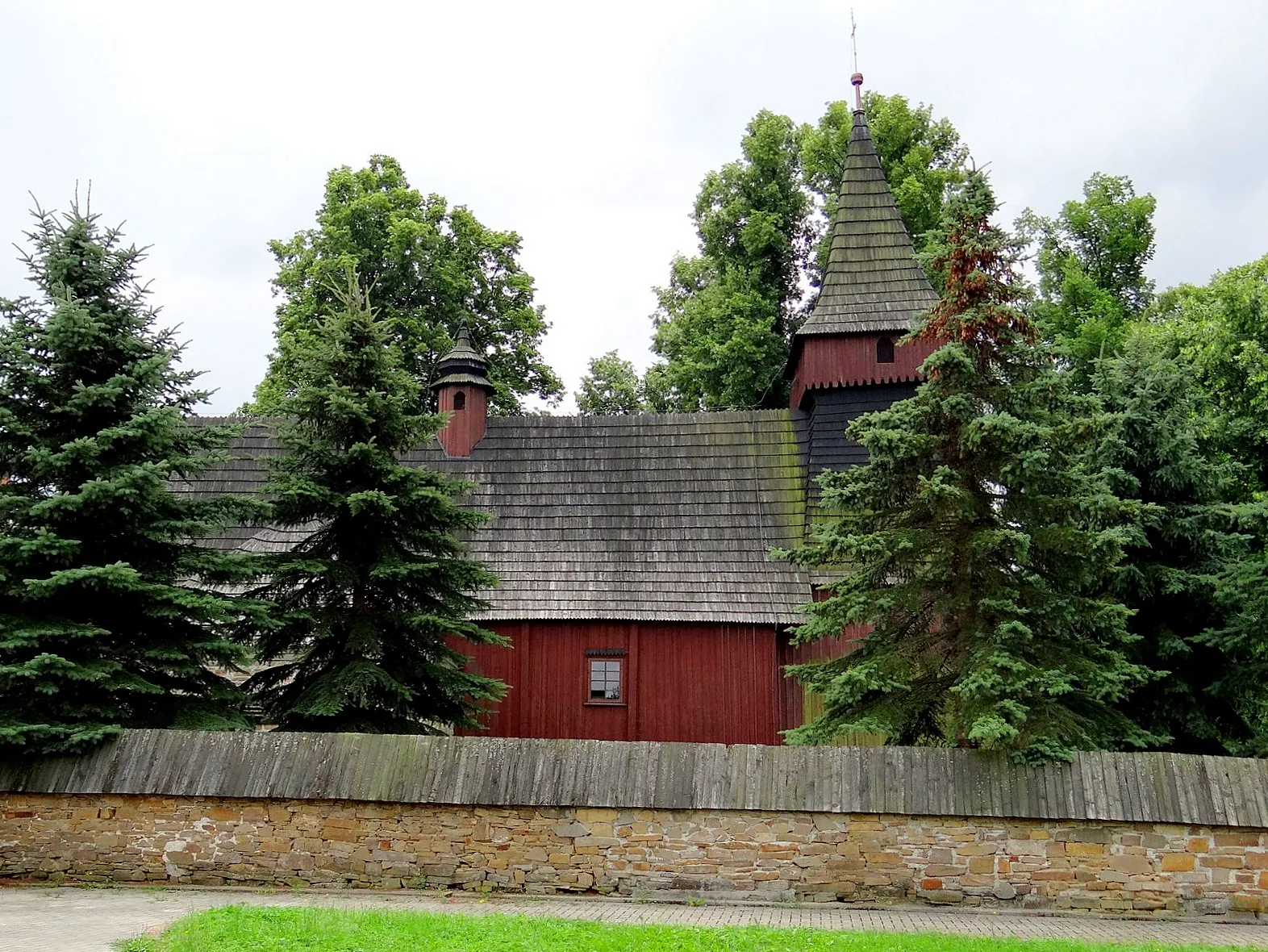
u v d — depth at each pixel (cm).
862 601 1680
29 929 1158
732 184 4269
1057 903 1393
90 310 1677
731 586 2673
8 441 1633
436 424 1983
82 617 1639
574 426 3067
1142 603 2120
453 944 1066
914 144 4116
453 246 4081
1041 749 1422
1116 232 4166
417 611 1962
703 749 1470
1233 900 1369
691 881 1427
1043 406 1714
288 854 1470
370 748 1493
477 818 1459
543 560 2752
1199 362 3030
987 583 1634
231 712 1773
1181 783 1398
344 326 1938
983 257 1727
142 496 1636
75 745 1513
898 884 1413
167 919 1226
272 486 1888
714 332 3956
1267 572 1952
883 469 1695
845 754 1456
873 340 2839
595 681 2642
